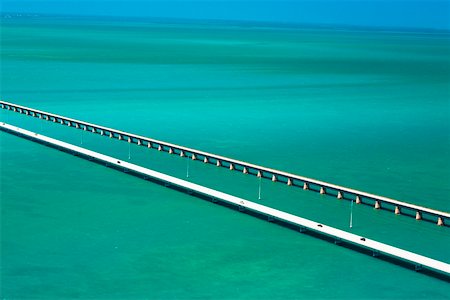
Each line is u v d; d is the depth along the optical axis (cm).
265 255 6016
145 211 7019
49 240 6238
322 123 11688
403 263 5888
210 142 10188
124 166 8381
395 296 5350
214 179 8250
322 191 7706
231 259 5928
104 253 5988
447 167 8962
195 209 7088
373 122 11850
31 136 10012
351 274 5691
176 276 5622
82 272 5644
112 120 11712
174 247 6144
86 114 12181
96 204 7206
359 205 7362
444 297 5344
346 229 6694
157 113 12350
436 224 6838
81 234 6391
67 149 9450
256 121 11769
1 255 5900
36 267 5703
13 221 6675
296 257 5978
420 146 10088
